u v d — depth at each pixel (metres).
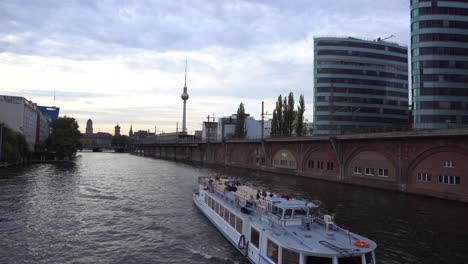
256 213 21.88
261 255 18.69
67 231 27.05
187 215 32.59
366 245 15.88
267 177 66.88
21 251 22.39
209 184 33.25
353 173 54.91
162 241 24.72
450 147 38.69
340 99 110.12
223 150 110.06
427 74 74.94
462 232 25.75
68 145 117.81
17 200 38.56
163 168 90.94
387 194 43.78
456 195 38.12
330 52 111.56
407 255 21.11
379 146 49.38
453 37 75.12
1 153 81.56
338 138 56.47
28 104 115.00
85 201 39.38
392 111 113.94
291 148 72.38
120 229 27.78
